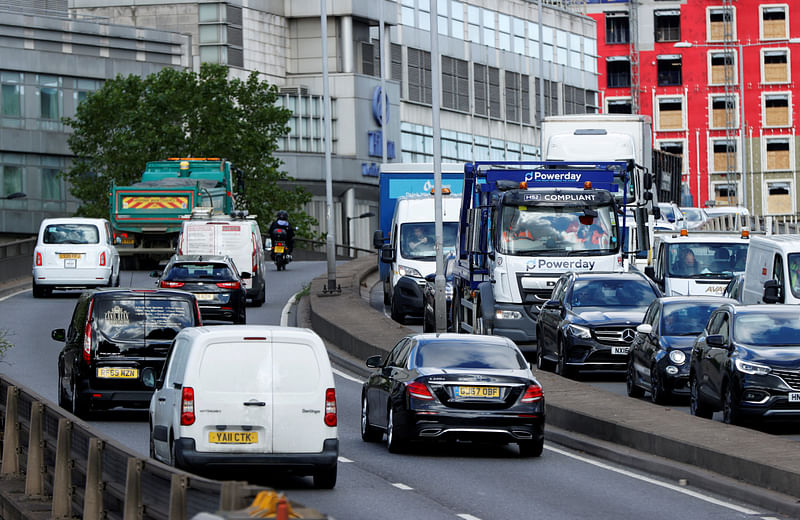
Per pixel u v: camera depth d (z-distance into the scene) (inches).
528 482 1621.6
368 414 1989.4
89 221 4335.6
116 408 2301.9
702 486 1590.8
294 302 4293.8
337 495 1491.1
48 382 2598.4
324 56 4345.5
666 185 6466.5
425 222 3791.8
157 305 2122.3
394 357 1971.0
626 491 1557.6
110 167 7239.2
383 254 3836.1
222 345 1440.7
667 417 1995.6
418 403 1796.3
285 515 614.9
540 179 3053.6
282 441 1438.2
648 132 3710.6
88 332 2098.9
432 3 3245.6
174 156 7308.1
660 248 3595.0
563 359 2664.9
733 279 3206.2
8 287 4766.2
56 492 1278.3
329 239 4244.6
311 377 1453.0
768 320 2073.1
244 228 4183.1
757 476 1531.7
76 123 7332.7
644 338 2428.6
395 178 4281.5
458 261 3316.9
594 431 1994.3
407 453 1877.5
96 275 4288.9
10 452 1557.6
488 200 3048.7
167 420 1488.7
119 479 1079.6
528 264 2955.2
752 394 1967.3
